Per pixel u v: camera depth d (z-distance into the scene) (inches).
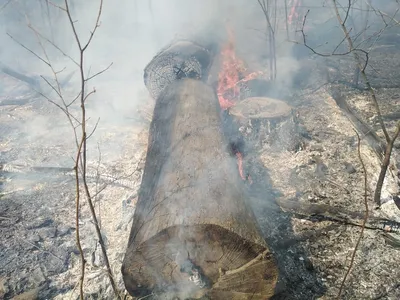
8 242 151.1
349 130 232.1
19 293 129.4
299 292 127.0
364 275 132.8
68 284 133.0
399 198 166.1
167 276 115.6
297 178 191.3
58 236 155.8
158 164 147.5
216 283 115.8
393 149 204.7
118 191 182.9
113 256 143.1
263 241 112.9
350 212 162.2
